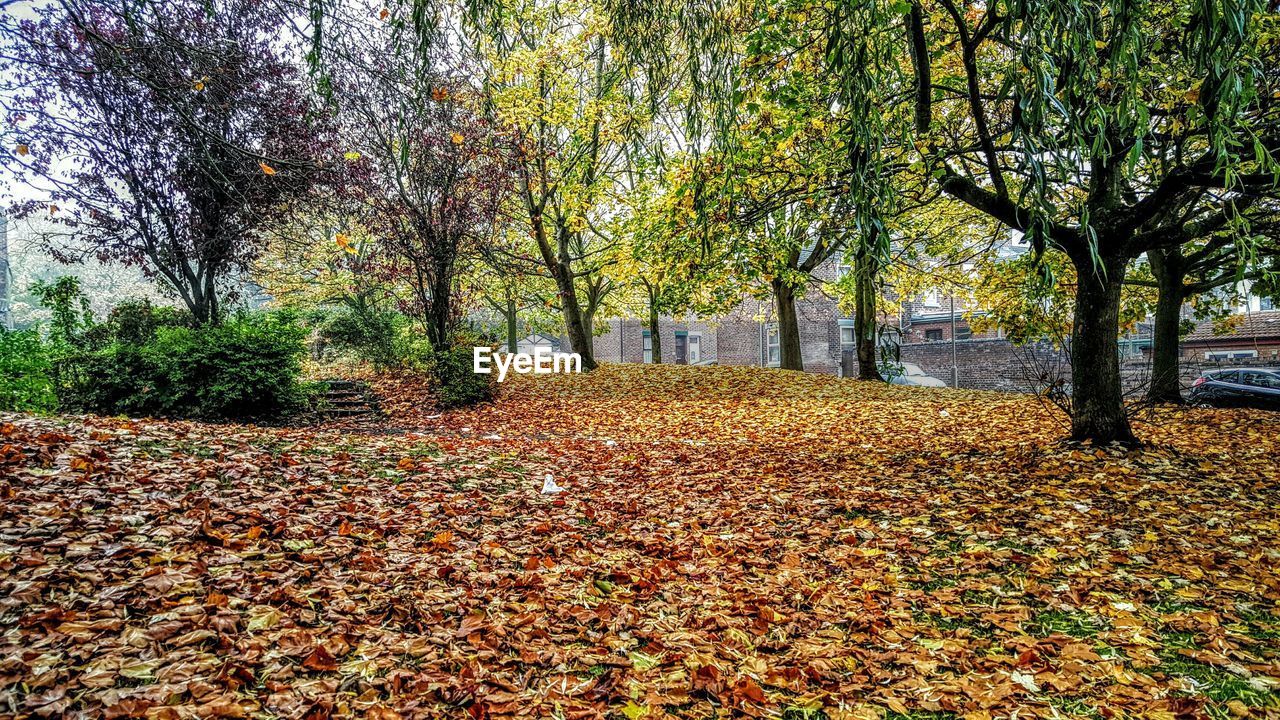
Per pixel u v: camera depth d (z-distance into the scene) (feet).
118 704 7.41
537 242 66.23
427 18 15.20
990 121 26.03
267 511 14.79
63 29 17.60
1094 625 11.94
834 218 25.79
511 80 47.75
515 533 16.51
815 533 17.80
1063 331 51.42
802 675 10.02
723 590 13.65
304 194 23.00
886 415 42.63
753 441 35.06
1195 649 10.85
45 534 11.35
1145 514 18.57
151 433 20.21
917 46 21.06
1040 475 22.94
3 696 7.23
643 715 8.79
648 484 23.95
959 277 63.16
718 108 17.03
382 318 65.31
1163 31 20.44
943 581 14.46
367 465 21.24
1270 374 53.06
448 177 49.37
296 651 9.21
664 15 17.11
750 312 107.34
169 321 45.98
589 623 11.66
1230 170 13.67
